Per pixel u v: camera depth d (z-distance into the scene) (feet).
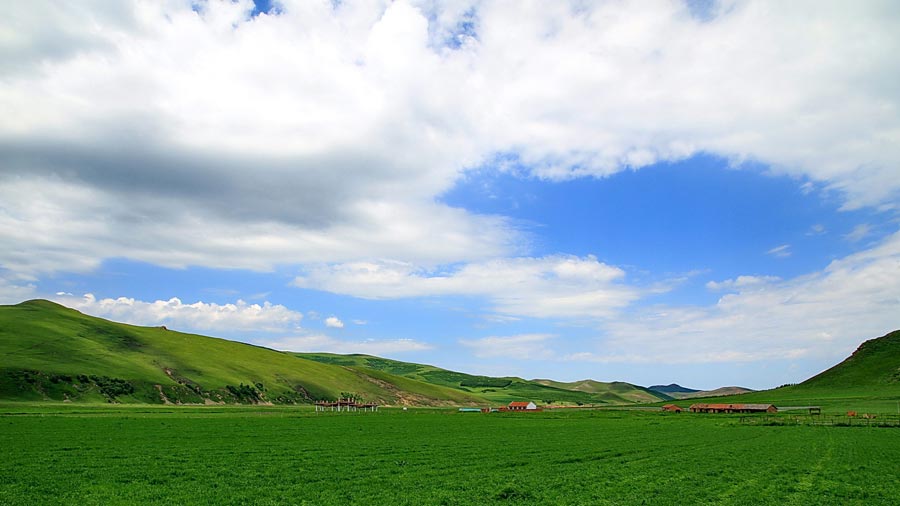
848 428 338.95
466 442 232.94
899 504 114.01
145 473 142.10
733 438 266.16
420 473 148.66
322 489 125.29
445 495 118.62
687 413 549.95
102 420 320.70
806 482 140.36
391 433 276.00
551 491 124.06
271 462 165.07
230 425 306.35
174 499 112.57
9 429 250.16
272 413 499.51
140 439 222.28
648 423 383.65
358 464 162.50
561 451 202.39
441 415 511.81
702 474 150.61
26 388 613.52
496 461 173.47
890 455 199.41
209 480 134.31
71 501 109.40
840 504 113.50
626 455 194.39
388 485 130.41
